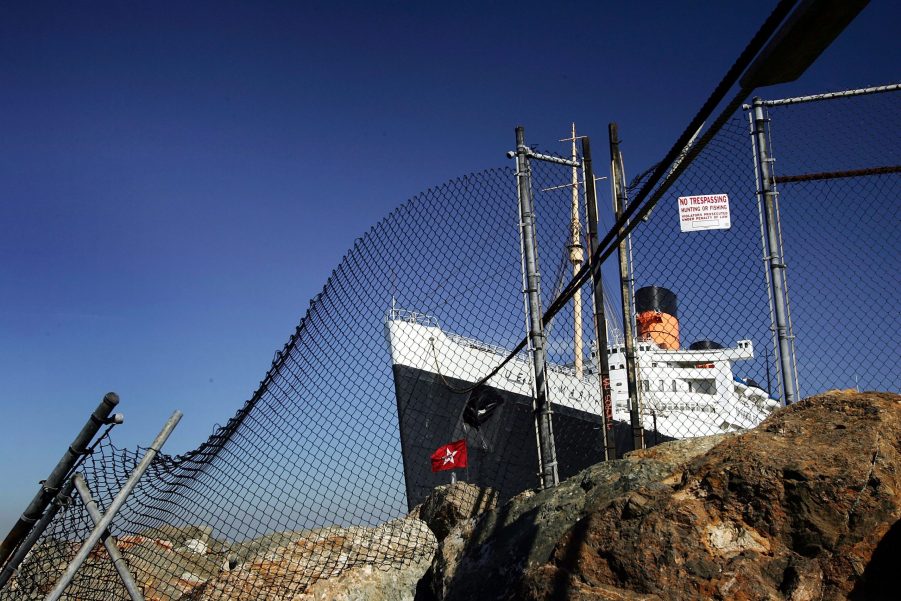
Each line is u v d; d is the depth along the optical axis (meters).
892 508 3.34
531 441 8.70
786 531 3.46
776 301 5.85
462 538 4.84
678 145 3.19
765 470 3.61
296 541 5.57
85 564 4.81
